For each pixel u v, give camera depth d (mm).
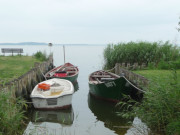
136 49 16328
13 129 5434
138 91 9570
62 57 46688
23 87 9617
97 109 9359
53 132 6590
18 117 5641
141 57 16344
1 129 5055
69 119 7965
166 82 6102
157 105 5484
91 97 11719
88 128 6969
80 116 8359
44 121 7766
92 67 26391
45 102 8469
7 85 7805
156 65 15375
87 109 9375
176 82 5559
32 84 11680
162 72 12516
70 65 19469
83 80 17516
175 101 5211
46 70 17094
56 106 8648
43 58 22062
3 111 5191
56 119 7992
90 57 46875
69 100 8922
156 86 5996
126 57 16516
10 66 15320
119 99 9375
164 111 5445
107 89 9562
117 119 7863
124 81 8844
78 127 7090
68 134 6434
